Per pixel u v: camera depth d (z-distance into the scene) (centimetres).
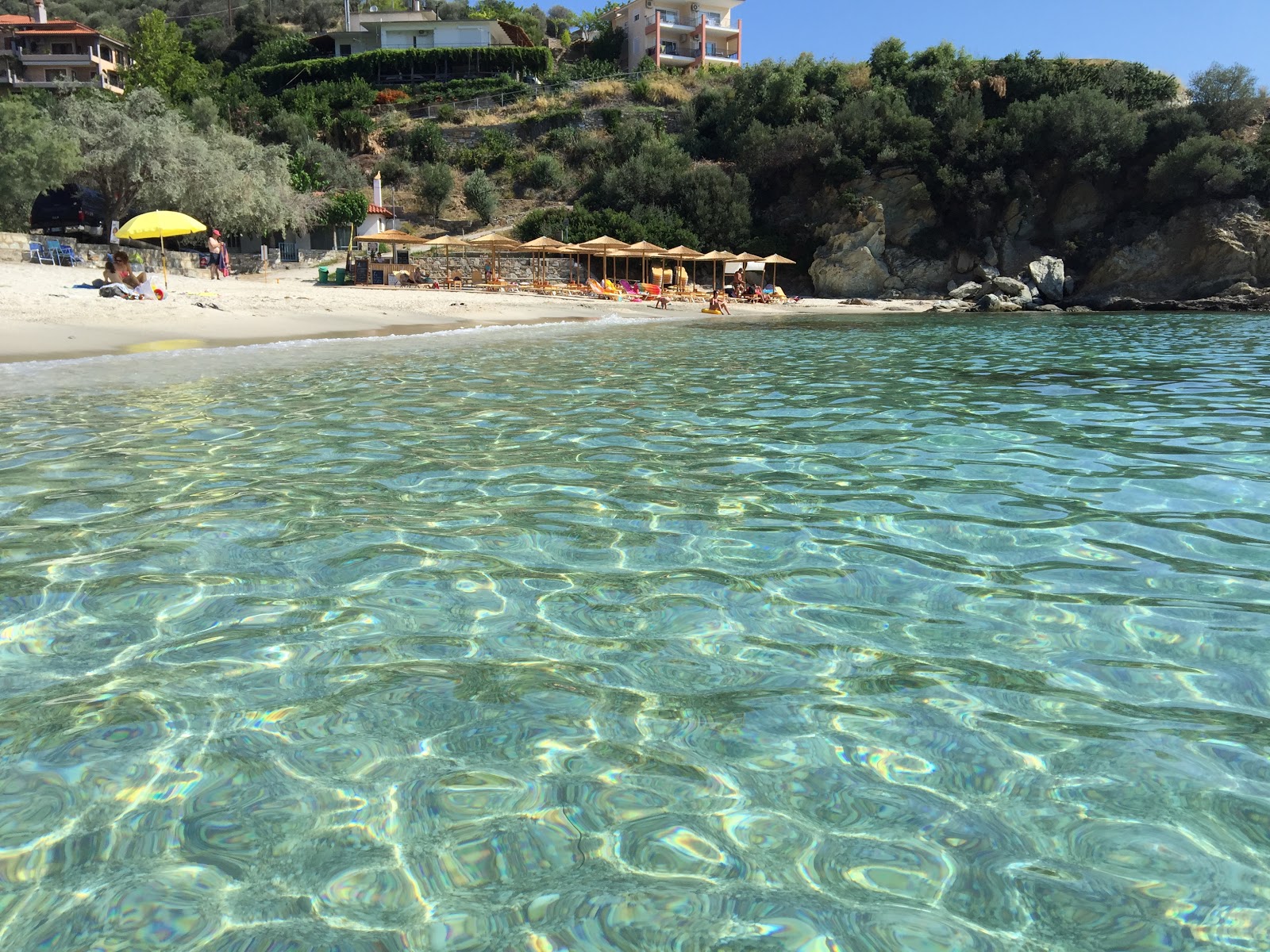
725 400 788
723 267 4100
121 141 3009
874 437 604
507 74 6225
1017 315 2970
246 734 212
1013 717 222
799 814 182
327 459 518
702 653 260
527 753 205
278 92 6406
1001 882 160
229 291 2067
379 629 276
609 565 338
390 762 200
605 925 149
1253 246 3525
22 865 164
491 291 3050
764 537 372
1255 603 296
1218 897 156
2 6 8338
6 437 573
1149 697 232
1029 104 4119
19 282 1708
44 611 288
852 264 4028
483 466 504
